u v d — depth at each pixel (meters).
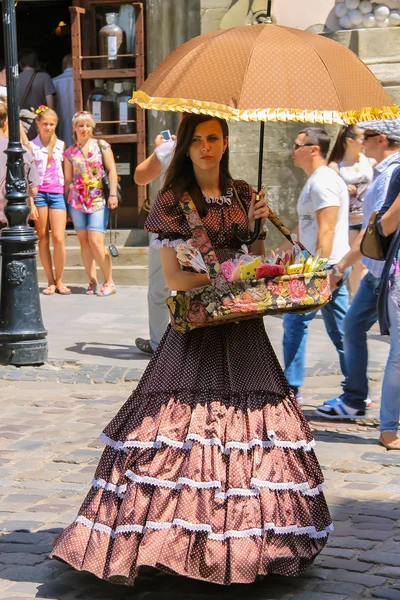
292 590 4.12
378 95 4.05
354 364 6.82
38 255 13.24
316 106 3.80
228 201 4.27
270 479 4.02
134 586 4.17
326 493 5.36
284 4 11.66
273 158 11.77
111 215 13.42
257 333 4.27
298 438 4.16
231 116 3.77
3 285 8.61
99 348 9.28
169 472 3.98
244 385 4.12
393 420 6.19
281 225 4.36
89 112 12.75
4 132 9.65
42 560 4.47
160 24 12.70
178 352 4.17
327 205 6.65
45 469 5.84
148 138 13.11
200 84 3.85
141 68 12.92
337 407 6.86
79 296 12.13
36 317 8.65
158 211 4.16
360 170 9.63
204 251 4.03
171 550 3.88
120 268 12.85
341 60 3.98
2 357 8.56
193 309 4.00
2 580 4.26
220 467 3.98
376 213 5.98
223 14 11.91
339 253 7.04
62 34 14.44
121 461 4.11
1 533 4.80
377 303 6.30
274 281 4.00
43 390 7.81
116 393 7.74
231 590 4.12
